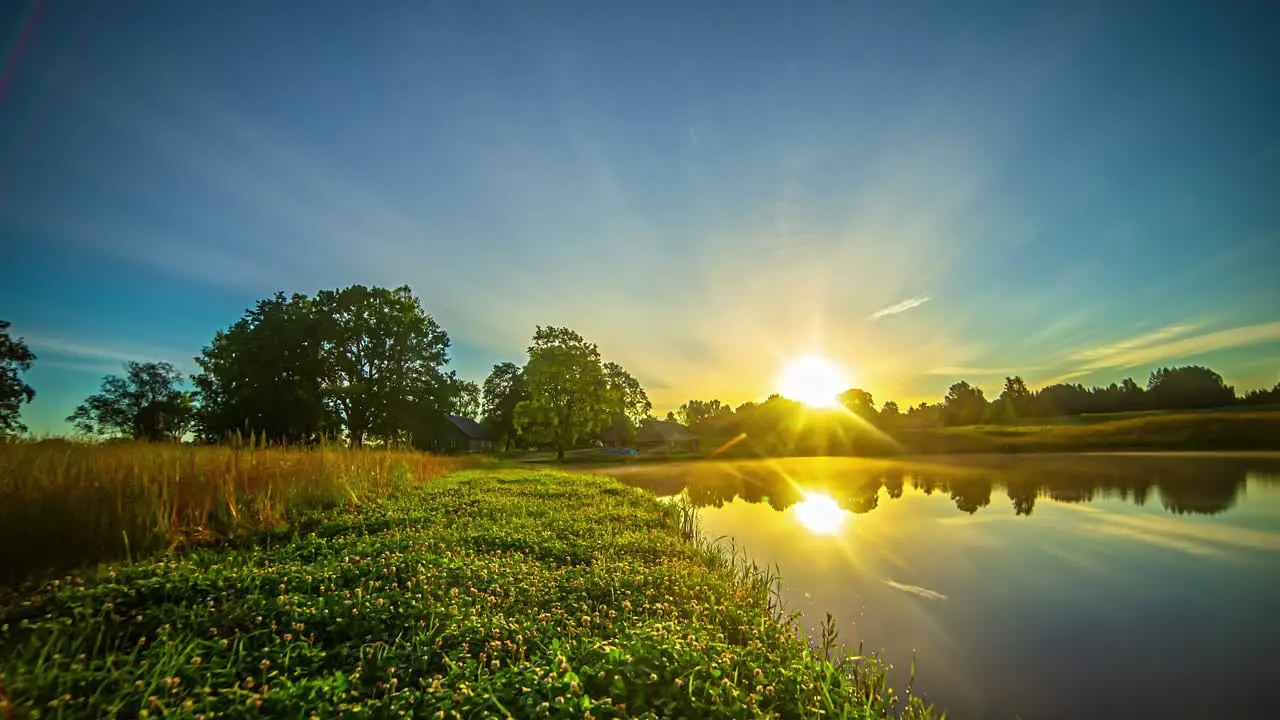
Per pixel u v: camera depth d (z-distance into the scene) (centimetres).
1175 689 641
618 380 6494
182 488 1030
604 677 417
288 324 4397
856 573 1120
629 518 1319
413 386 4803
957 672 689
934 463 4288
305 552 852
